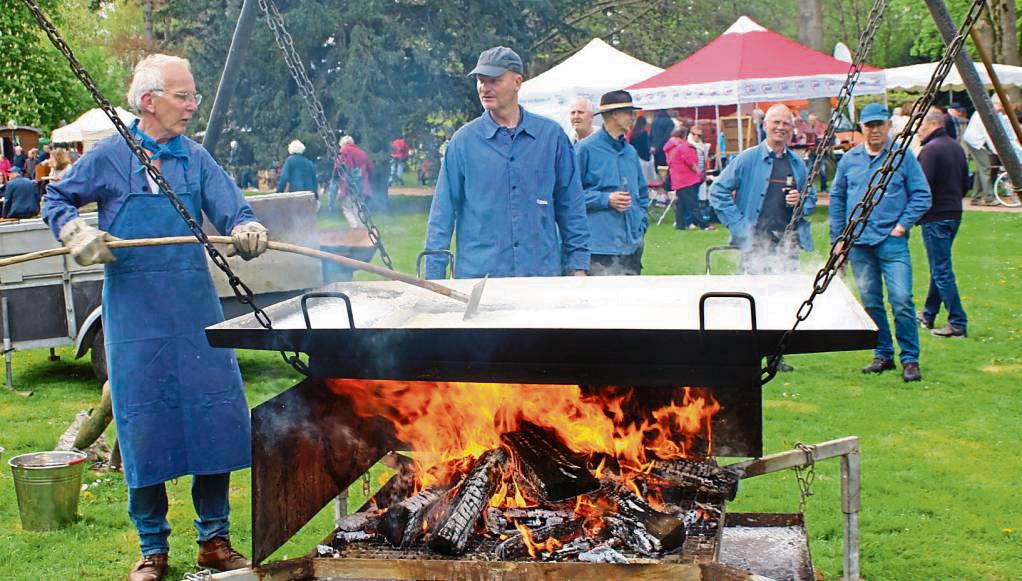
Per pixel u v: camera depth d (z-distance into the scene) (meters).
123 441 3.87
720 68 15.84
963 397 6.97
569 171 4.97
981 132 18.61
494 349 2.76
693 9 35.72
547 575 2.74
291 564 2.83
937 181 8.67
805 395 7.13
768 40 16.12
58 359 9.48
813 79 15.60
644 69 17.80
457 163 4.84
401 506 3.01
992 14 24.30
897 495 5.09
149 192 3.80
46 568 4.44
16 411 7.42
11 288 7.61
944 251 8.80
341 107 24.91
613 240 6.61
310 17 24.59
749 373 2.68
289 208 7.84
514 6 26.70
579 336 2.64
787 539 3.83
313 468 3.04
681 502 3.27
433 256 4.84
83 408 7.54
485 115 4.87
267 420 2.76
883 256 7.40
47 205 3.64
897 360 8.14
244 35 4.84
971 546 4.48
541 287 3.85
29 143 26.27
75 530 4.88
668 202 19.80
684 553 2.86
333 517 4.93
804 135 22.61
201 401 3.90
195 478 4.09
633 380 2.75
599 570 2.73
